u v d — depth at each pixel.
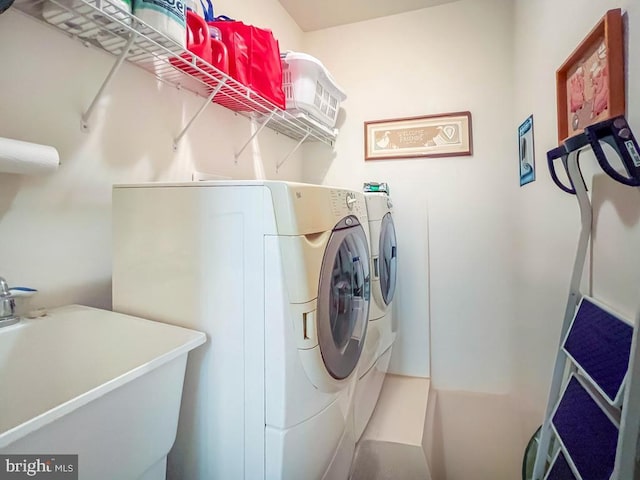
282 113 1.89
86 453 0.65
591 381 0.99
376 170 2.56
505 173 2.28
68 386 0.90
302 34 2.70
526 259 2.01
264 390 0.91
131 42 1.03
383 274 1.86
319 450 1.03
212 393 0.98
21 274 0.98
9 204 0.95
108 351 0.94
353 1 2.33
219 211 0.96
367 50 2.57
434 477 1.78
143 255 1.07
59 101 1.06
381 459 1.50
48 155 0.87
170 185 1.03
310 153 2.73
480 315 2.36
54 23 1.00
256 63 1.56
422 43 2.44
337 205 1.15
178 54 1.13
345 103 2.63
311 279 0.91
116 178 1.24
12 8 0.93
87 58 1.13
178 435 1.02
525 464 1.52
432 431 1.94
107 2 0.88
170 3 1.00
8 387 0.82
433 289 2.45
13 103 0.95
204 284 0.98
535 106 1.79
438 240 2.43
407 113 2.48
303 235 0.91
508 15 2.25
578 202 1.26
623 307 0.99
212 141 1.72
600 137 0.90
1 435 0.52
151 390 0.80
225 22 1.43
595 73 1.11
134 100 1.30
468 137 2.34
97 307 1.18
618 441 0.79
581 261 1.21
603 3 1.08
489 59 2.30
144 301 1.07
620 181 0.85
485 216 2.33
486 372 2.36
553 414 1.24
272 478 0.91
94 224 1.17
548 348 1.64
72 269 1.10
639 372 0.77
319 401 1.02
